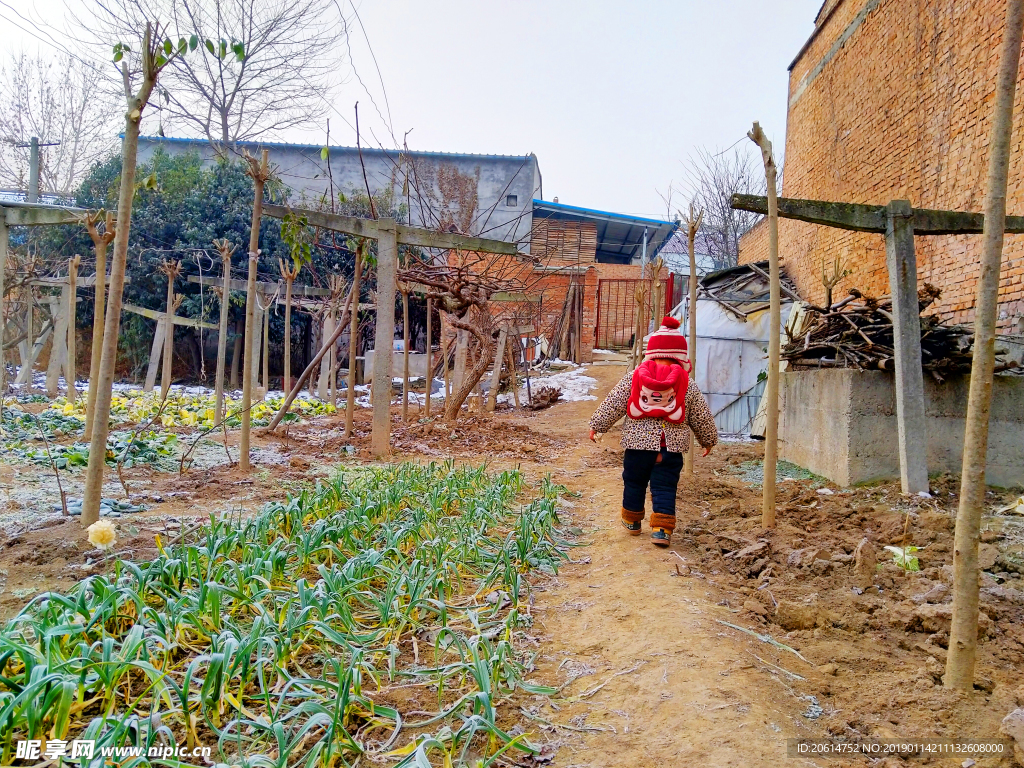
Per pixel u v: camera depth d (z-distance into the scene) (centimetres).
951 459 674
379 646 328
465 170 2633
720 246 3106
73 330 1115
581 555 499
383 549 429
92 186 1956
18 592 355
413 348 2409
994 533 504
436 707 276
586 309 2367
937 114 942
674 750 244
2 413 864
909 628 358
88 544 421
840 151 1322
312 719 229
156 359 1463
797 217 657
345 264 2088
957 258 875
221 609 336
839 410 712
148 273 1912
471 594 405
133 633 260
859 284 1220
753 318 1310
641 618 363
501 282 1392
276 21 2058
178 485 616
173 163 2061
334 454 861
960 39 883
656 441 498
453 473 679
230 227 1988
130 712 240
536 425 1390
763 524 541
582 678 308
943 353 674
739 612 376
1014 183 753
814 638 348
